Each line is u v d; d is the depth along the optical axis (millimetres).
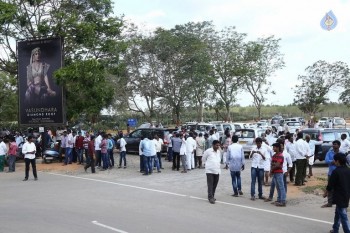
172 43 42281
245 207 12031
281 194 12242
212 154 12797
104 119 45031
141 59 42312
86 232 8961
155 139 21641
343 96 73000
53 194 14406
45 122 26531
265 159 13305
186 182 17234
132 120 42656
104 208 11750
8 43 29000
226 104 54156
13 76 39219
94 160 21234
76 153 25578
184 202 12758
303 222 10109
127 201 12922
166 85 42906
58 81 25562
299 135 16141
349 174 8641
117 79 40281
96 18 29156
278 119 54125
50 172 21969
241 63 53531
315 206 12242
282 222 10070
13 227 9445
